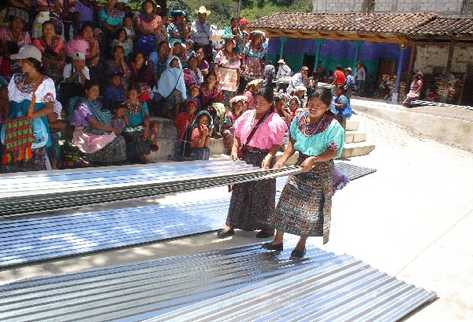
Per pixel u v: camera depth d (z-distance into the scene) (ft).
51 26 21.97
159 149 24.70
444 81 64.75
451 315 14.46
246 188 17.10
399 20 69.77
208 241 17.02
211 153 26.89
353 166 32.94
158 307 11.57
